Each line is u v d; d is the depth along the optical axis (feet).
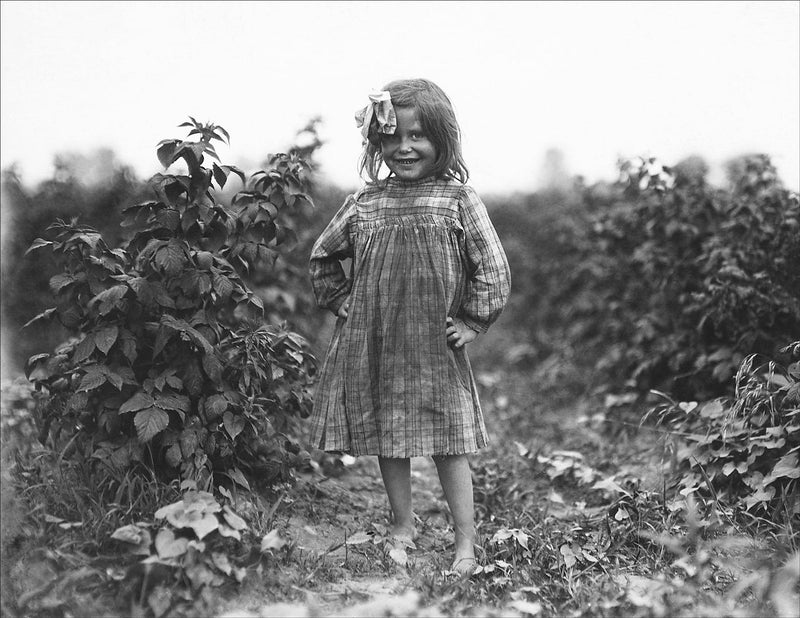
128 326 9.02
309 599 7.86
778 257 13.23
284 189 10.50
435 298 8.93
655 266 15.94
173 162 8.93
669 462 12.59
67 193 15.35
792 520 9.20
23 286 15.21
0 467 8.92
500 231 26.11
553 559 9.11
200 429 8.96
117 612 7.26
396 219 9.13
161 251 8.79
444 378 8.98
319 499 11.24
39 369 13.01
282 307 13.91
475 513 11.73
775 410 10.25
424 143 9.08
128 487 8.52
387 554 9.12
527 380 22.43
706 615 7.31
